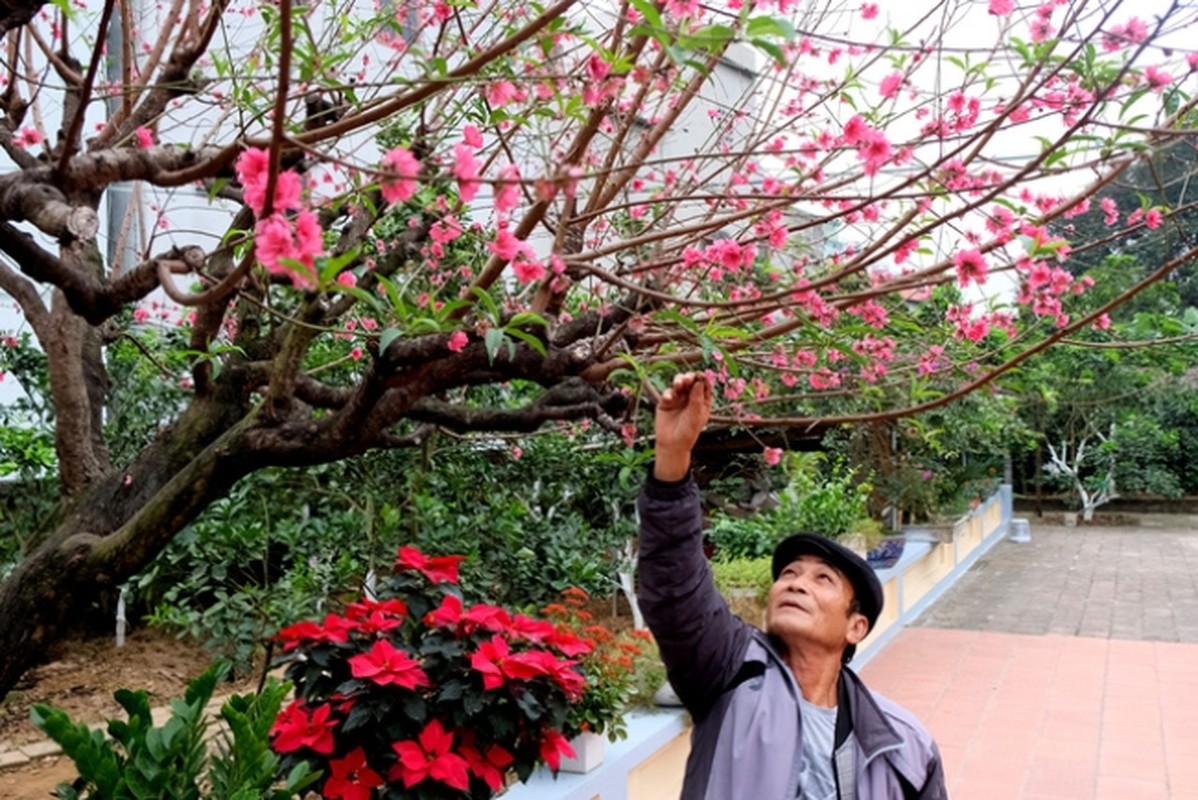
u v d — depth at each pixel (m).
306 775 2.39
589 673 3.67
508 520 4.80
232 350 2.88
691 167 3.67
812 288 2.10
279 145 1.38
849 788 2.14
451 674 2.95
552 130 3.85
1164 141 2.05
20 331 5.39
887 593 9.06
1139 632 9.46
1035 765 5.95
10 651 2.65
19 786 3.91
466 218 3.85
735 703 2.21
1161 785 5.62
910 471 10.13
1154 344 2.45
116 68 4.45
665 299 2.13
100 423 3.36
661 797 4.51
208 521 4.18
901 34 2.40
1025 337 2.68
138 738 2.26
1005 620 10.02
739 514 8.80
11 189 2.00
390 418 2.52
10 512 5.07
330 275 1.38
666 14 1.95
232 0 4.18
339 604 4.21
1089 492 19.19
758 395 3.03
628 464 3.12
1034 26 2.11
